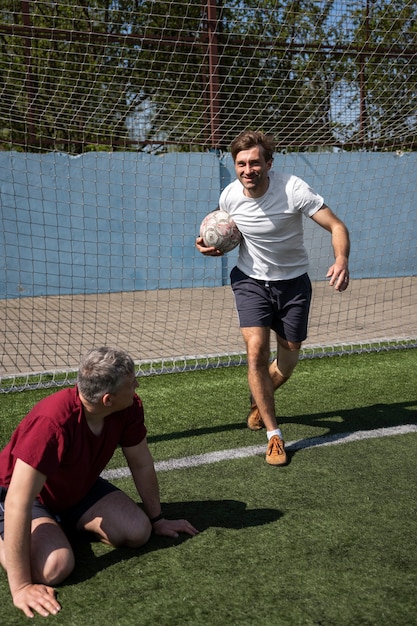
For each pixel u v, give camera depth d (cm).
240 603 229
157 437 410
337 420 436
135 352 667
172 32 956
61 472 245
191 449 388
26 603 225
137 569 253
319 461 364
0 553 243
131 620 220
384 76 906
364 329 783
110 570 252
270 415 368
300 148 1122
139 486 275
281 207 359
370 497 315
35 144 1016
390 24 866
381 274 1202
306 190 357
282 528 285
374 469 350
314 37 898
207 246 383
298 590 236
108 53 919
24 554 229
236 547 269
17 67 873
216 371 576
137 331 785
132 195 1078
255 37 934
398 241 1194
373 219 1170
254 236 368
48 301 1018
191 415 454
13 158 1008
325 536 277
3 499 251
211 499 318
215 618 220
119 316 895
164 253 1115
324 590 236
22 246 1036
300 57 923
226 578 245
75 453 241
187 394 507
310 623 216
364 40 880
